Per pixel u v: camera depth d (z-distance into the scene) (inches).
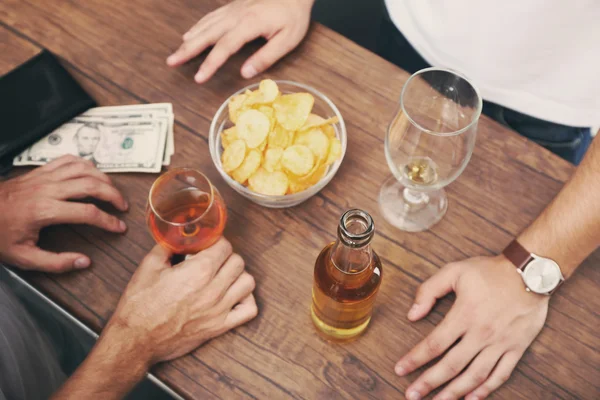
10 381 38.8
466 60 55.9
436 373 37.3
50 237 41.8
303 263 41.1
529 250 39.2
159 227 36.8
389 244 41.5
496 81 55.9
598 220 36.7
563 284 39.9
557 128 57.9
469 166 43.9
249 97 41.2
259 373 37.9
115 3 50.9
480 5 51.5
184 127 45.6
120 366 37.2
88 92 47.2
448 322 38.2
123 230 41.8
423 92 38.9
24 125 44.7
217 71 48.0
